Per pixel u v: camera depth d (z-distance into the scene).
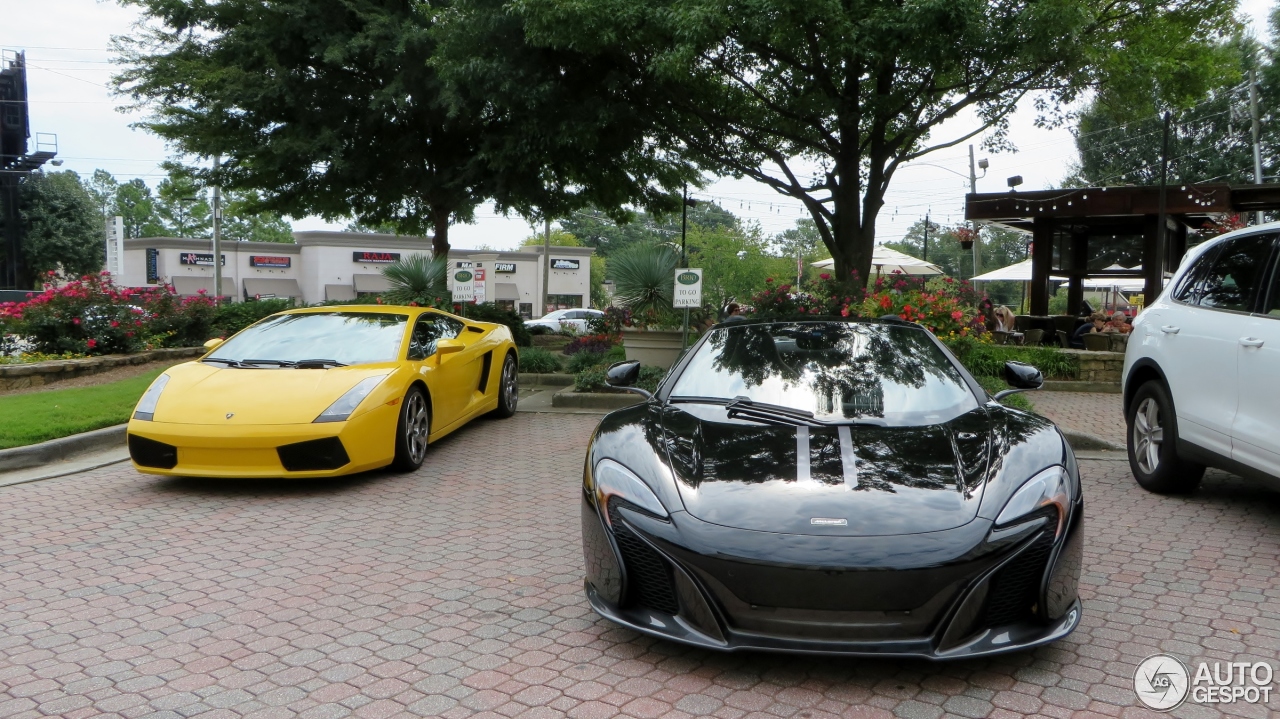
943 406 3.80
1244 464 4.59
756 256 35.12
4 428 7.13
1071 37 10.49
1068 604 3.04
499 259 55.50
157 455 5.68
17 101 30.62
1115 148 38.94
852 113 12.07
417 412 6.61
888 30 10.21
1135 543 4.59
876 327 4.63
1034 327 14.70
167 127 16.39
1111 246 15.30
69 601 3.84
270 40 16.00
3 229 31.09
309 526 5.05
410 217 20.86
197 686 3.00
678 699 2.88
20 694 2.94
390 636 3.43
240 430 5.55
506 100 12.84
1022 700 2.85
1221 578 4.04
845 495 3.00
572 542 4.74
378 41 15.73
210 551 4.57
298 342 6.84
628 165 17.56
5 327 11.83
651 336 11.86
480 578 4.14
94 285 12.53
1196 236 18.44
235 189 18.44
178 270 50.34
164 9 16.05
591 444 3.75
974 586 2.82
